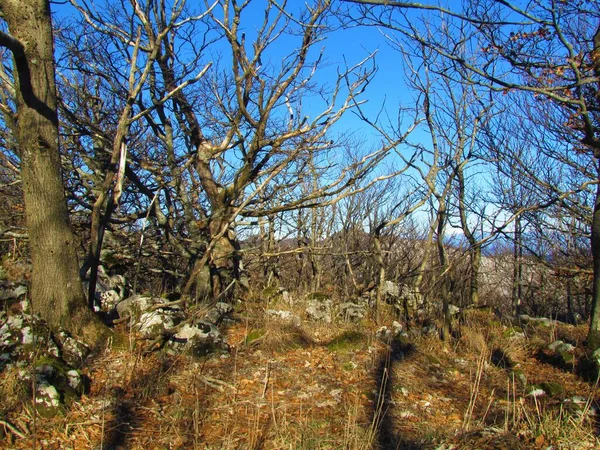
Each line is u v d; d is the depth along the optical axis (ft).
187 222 29.48
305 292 31.86
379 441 15.31
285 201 33.27
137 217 30.63
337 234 45.75
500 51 19.75
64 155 29.01
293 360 20.84
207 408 16.31
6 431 14.03
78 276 19.22
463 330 25.85
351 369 20.35
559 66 19.77
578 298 52.11
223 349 20.65
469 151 30.58
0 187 29.63
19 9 17.79
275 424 15.05
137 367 18.26
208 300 25.73
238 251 25.88
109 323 20.63
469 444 14.64
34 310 18.56
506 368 22.68
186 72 29.50
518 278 50.21
